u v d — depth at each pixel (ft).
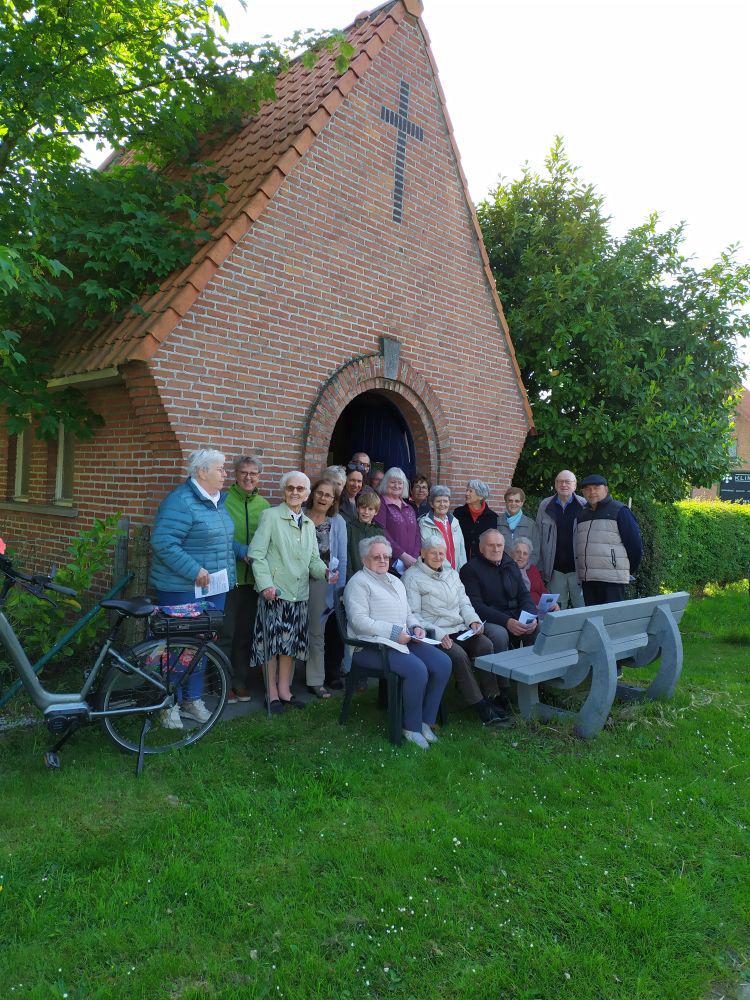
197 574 15.24
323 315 22.62
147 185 21.44
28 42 18.02
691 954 8.68
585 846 11.15
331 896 9.57
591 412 34.17
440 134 27.43
